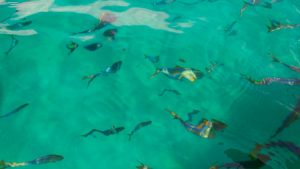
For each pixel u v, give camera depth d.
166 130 2.78
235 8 3.84
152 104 2.93
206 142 2.72
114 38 3.36
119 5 3.76
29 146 2.62
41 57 3.15
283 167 2.58
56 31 3.38
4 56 3.12
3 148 2.60
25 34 3.32
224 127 2.81
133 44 3.32
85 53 3.21
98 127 2.77
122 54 3.23
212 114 2.89
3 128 2.70
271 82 3.11
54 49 3.22
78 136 2.70
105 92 2.97
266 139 2.74
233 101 2.98
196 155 2.65
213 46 3.38
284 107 2.95
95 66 3.12
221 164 2.59
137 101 2.94
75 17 3.55
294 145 2.71
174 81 3.09
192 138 2.74
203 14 3.72
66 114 2.82
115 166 2.56
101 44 3.29
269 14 3.77
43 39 3.29
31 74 3.03
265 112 2.90
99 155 2.61
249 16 3.73
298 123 2.85
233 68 3.21
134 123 2.81
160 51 3.29
